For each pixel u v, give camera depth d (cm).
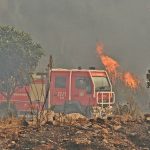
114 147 1341
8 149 1227
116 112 2269
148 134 1520
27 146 1256
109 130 1506
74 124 1512
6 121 1554
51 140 1314
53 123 1494
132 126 1608
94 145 1311
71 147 1284
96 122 1600
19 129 1416
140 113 2003
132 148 1377
